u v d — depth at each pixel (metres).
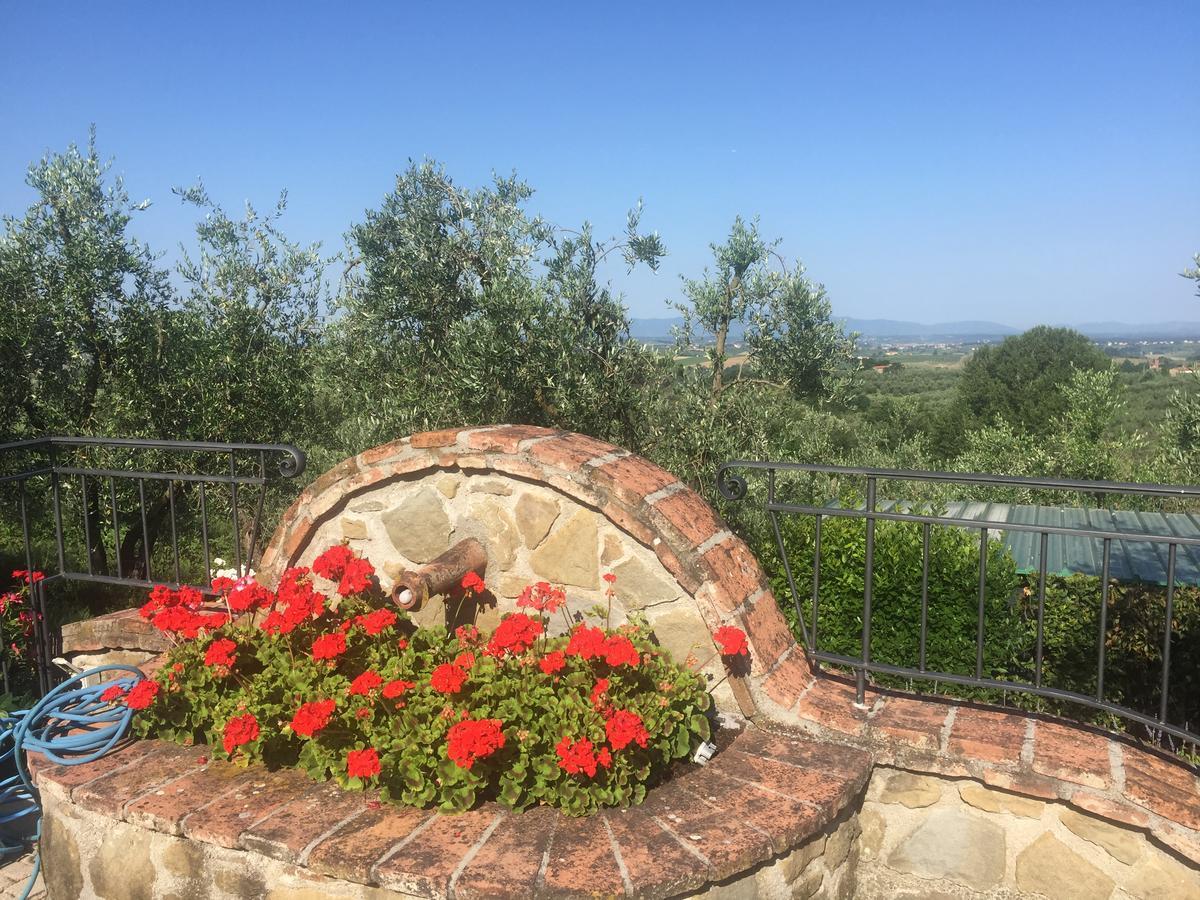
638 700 2.80
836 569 5.46
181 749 3.21
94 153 7.91
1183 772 2.85
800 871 2.69
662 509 3.17
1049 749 2.87
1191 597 5.49
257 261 8.64
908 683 5.34
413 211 7.30
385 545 3.60
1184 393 10.61
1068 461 11.47
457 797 2.66
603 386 6.55
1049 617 5.75
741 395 6.74
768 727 3.15
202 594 4.00
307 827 2.61
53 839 3.06
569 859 2.41
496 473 3.39
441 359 7.05
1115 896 2.73
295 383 8.53
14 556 8.47
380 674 2.98
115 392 7.91
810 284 6.91
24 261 7.44
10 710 4.02
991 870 2.91
